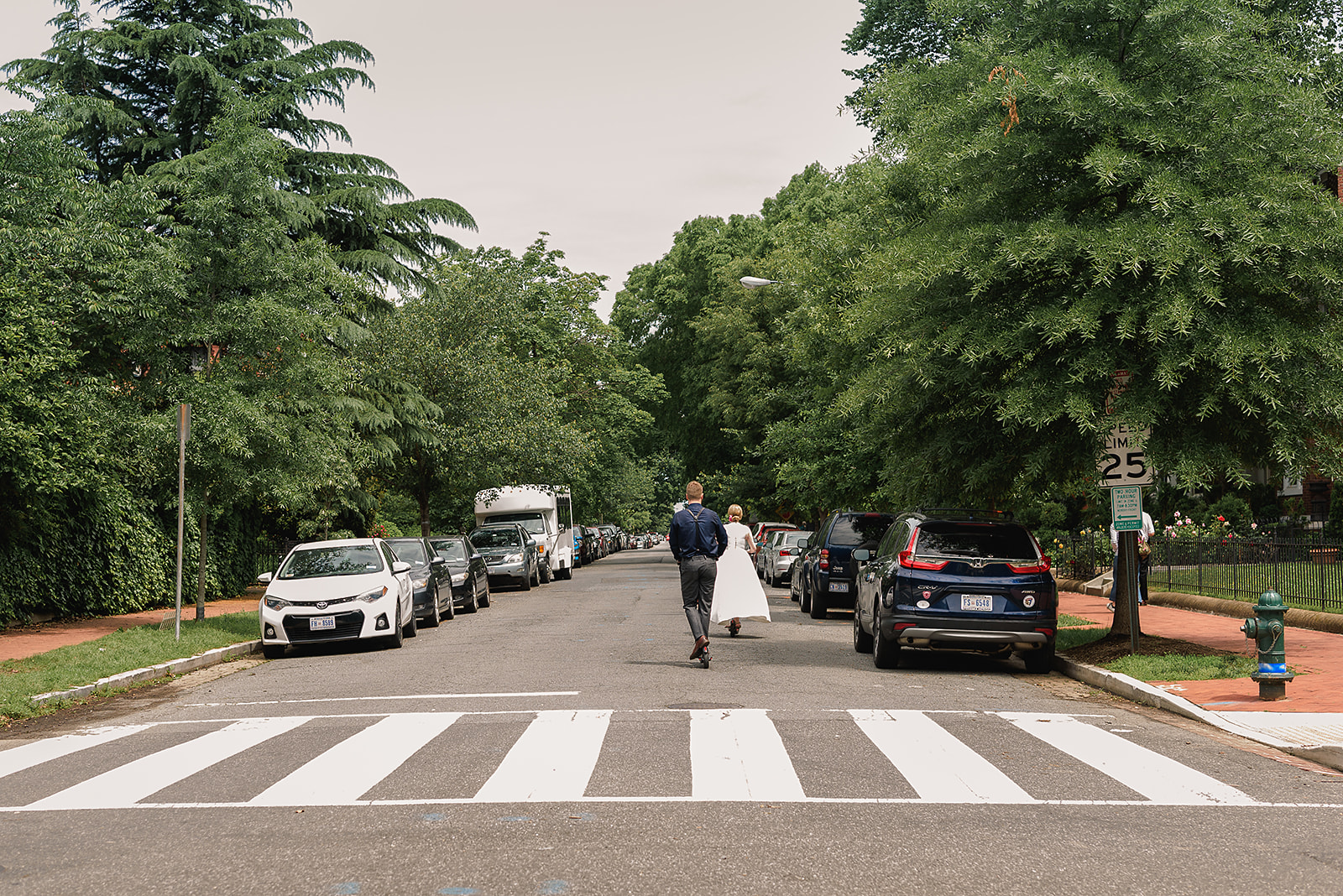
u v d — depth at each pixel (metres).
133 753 8.45
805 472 29.53
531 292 45.66
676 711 9.68
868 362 19.14
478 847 5.61
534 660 13.85
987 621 12.40
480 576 25.06
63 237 17.20
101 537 20.41
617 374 49.66
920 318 13.45
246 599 25.94
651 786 6.88
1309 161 12.36
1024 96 12.54
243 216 18.58
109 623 19.38
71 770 7.82
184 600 23.95
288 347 18.42
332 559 17.02
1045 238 11.98
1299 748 7.91
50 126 18.20
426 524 34.75
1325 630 15.59
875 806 6.40
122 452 17.64
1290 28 13.91
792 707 9.90
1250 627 9.92
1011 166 12.99
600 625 19.06
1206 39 12.18
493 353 35.16
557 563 37.38
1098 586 24.45
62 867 5.38
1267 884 5.00
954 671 13.05
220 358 18.27
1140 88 12.65
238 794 6.87
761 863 5.30
